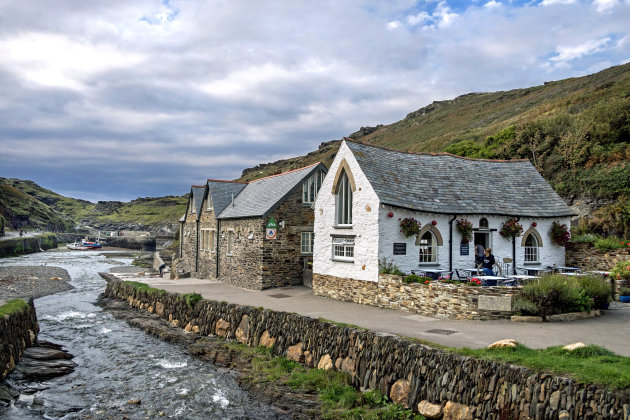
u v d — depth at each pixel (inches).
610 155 1164.5
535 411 310.8
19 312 610.9
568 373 313.3
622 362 333.7
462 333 472.7
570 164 1243.2
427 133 3789.4
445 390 372.5
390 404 409.1
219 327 713.0
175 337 721.0
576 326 497.4
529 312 538.9
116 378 541.0
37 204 6171.3
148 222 6624.0
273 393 466.6
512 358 351.6
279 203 994.1
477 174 890.7
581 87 2544.3
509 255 798.5
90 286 1400.1
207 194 1320.1
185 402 462.0
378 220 701.3
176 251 2031.3
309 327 554.3
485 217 779.4
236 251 1085.8
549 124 1411.2
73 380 534.0
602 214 1019.3
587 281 596.7
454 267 756.0
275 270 983.0
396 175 785.6
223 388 500.4
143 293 967.6
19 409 438.3
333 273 813.9
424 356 397.7
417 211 725.9
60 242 4916.3
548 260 838.5
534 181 914.1
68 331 786.2
